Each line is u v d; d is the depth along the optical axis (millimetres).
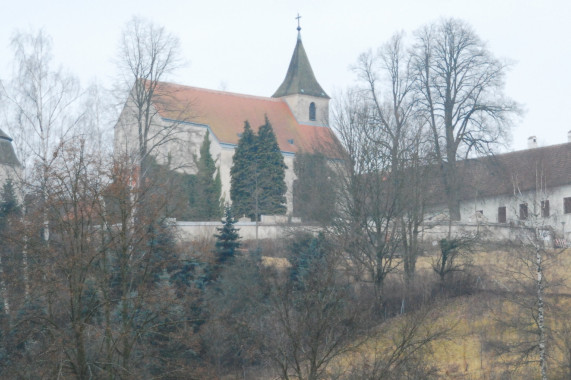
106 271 73375
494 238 136000
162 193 81250
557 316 98188
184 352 84562
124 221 73312
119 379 74688
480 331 103062
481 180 170250
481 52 166500
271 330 80875
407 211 119750
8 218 76562
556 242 133500
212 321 82375
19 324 73062
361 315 81812
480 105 163750
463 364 95250
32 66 110938
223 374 88938
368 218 120562
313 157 140500
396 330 97438
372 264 113750
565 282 113562
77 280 71562
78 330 69438
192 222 152625
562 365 91188
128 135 152750
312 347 75188
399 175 118938
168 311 76062
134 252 76312
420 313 91562
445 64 168125
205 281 103250
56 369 68875
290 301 81750
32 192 82500
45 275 70750
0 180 108625
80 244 71438
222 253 114438
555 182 161625
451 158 148625
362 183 118312
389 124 136750
